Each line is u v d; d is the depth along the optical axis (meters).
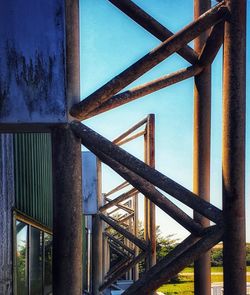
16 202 7.03
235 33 3.32
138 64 3.45
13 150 6.92
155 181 3.38
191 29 3.40
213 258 33.34
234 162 3.26
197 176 4.65
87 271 22.30
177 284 29.66
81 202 3.45
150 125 9.48
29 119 3.33
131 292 3.46
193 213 4.50
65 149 3.40
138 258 11.40
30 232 8.34
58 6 3.37
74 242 3.36
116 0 4.45
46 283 10.32
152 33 4.57
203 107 4.66
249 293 16.11
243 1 3.33
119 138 9.80
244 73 3.32
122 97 4.09
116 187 15.10
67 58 3.38
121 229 10.80
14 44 3.35
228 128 3.30
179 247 3.83
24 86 3.34
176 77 4.45
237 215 3.24
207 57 4.49
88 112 3.44
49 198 10.75
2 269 5.98
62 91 3.35
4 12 3.36
